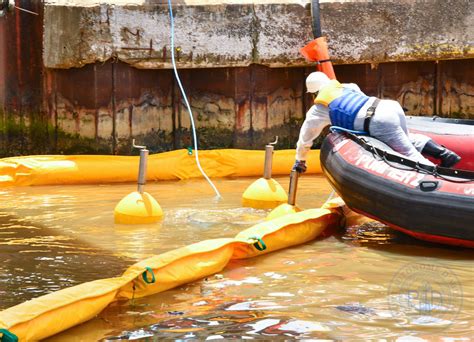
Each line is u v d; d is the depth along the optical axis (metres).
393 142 8.01
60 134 11.86
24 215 8.83
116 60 11.61
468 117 13.05
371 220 8.83
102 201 9.67
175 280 6.13
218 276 6.49
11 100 11.81
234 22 11.85
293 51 12.10
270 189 9.32
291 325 5.28
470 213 7.13
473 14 12.48
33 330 4.93
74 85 11.70
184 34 11.71
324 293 6.00
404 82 12.80
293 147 12.70
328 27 12.10
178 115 12.25
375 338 5.03
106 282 5.71
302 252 7.37
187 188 10.68
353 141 8.13
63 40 11.49
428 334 5.09
